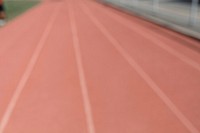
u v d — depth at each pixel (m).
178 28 15.62
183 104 7.32
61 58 11.66
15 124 6.67
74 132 6.26
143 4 30.09
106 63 10.77
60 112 7.11
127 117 6.75
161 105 7.28
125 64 10.58
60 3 39.34
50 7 33.62
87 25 19.30
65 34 16.52
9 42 14.86
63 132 6.28
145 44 13.45
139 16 21.94
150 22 19.33
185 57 11.25
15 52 12.80
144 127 6.33
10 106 7.52
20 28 18.97
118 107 7.23
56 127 6.47
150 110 7.05
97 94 8.02
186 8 24.47
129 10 25.48
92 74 9.62
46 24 20.33
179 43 13.38
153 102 7.45
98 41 14.41
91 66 10.48
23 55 12.26
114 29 17.48
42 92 8.30
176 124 6.41
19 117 6.96
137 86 8.49
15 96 8.11
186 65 10.31
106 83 8.80
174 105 7.28
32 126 6.56
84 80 9.10
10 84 9.01
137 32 16.28
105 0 38.38
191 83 8.64
